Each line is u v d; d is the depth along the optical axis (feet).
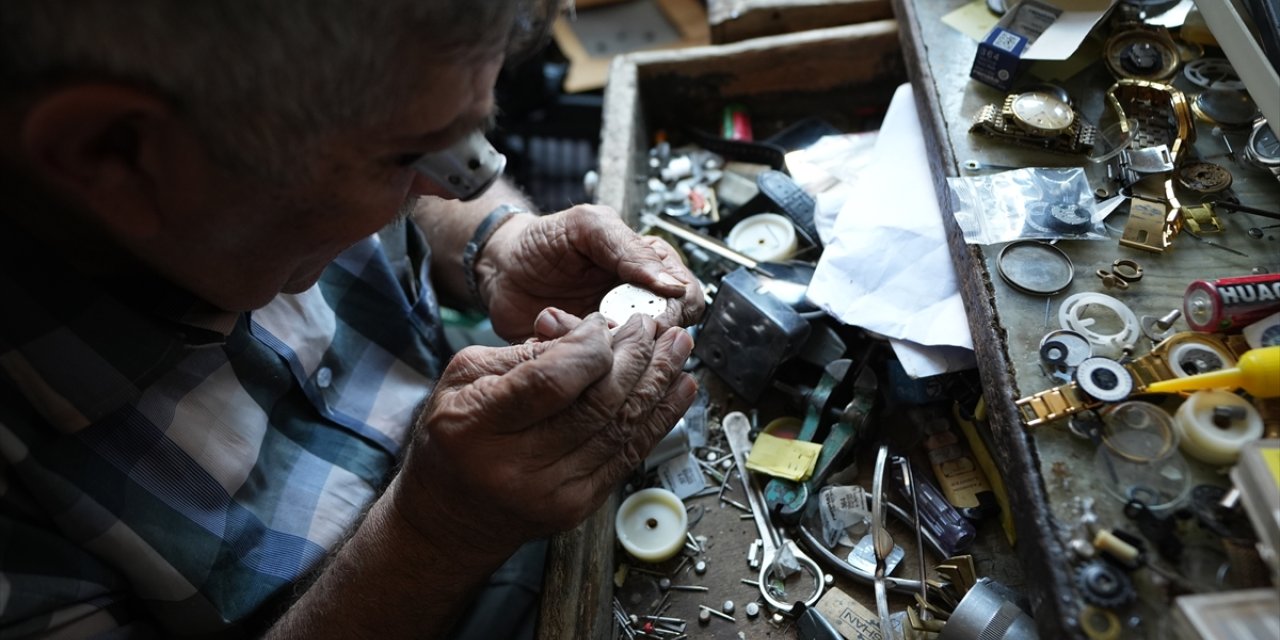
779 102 4.06
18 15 1.48
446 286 3.66
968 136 2.92
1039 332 2.34
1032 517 2.01
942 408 2.82
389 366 3.22
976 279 2.50
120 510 2.33
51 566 2.22
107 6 1.48
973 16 3.33
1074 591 1.87
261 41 1.56
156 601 2.43
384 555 2.31
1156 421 2.06
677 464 2.94
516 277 3.14
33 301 2.13
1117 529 1.93
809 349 2.99
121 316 2.26
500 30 1.76
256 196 1.88
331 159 1.84
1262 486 1.80
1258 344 2.11
